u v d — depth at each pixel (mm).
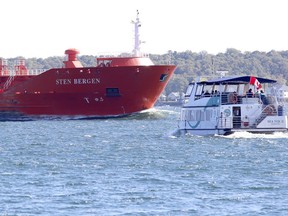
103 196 136125
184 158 182125
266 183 146625
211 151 192625
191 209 126188
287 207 126812
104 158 186875
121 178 154125
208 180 150250
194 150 195875
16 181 151750
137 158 185125
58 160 184250
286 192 138250
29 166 172750
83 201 132125
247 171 160500
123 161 179875
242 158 179875
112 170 165000
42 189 142750
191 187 143625
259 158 179125
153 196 135750
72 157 190625
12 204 130375
